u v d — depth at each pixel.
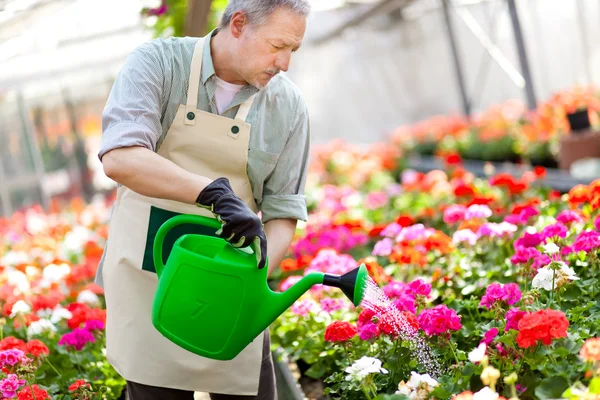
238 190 2.75
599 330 3.09
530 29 13.41
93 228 10.89
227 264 2.37
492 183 6.44
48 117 18.45
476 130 13.34
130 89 2.54
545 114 10.87
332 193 9.41
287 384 3.93
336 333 3.36
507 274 4.12
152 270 2.67
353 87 19.66
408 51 17.75
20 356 3.33
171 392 2.74
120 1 11.38
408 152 14.62
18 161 15.14
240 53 2.51
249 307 2.41
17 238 9.69
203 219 2.45
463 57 15.96
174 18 7.54
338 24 16.75
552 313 2.60
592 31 12.02
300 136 2.81
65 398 3.55
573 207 4.68
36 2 9.04
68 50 13.41
